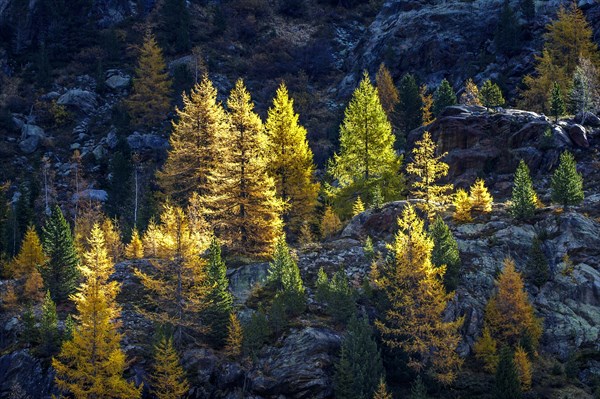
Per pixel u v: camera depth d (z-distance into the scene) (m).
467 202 50.09
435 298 39.09
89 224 66.44
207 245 43.34
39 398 37.66
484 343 39.44
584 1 92.94
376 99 60.44
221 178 50.88
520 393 35.78
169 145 90.25
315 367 37.03
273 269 44.47
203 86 58.12
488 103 68.44
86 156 89.00
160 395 36.12
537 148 59.81
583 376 38.88
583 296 43.44
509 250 46.72
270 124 57.09
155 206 66.44
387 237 50.62
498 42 92.19
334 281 41.12
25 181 82.75
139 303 44.09
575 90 68.94
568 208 50.22
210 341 40.06
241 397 36.50
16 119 96.00
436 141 64.19
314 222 59.28
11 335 42.56
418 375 36.47
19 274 53.31
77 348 36.62
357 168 60.31
